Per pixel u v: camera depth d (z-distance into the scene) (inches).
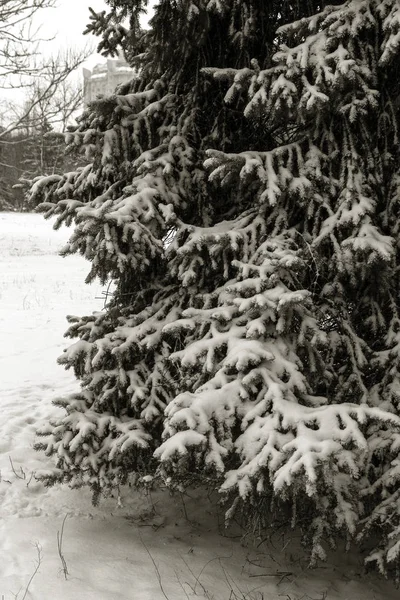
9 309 475.8
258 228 155.1
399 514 130.6
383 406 143.4
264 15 174.4
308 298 124.5
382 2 140.0
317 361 137.6
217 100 183.6
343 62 132.9
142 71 190.1
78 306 502.9
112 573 137.5
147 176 163.3
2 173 1485.0
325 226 145.3
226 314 135.9
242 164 147.2
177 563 148.9
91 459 150.6
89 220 142.8
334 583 150.6
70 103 574.6
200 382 138.0
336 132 158.1
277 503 140.3
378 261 137.5
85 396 163.0
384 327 155.9
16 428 239.9
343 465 111.3
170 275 171.2
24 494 184.4
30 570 133.3
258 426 119.6
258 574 149.9
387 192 157.2
